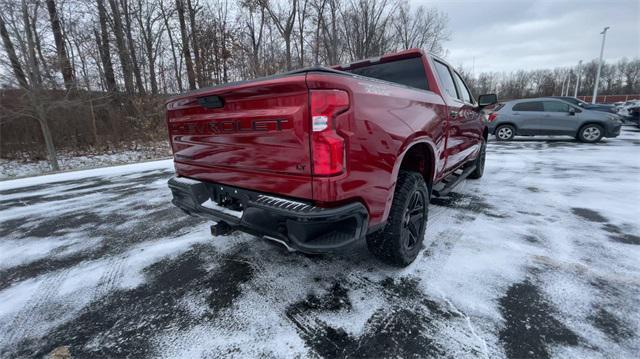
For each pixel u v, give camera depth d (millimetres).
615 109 14789
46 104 9430
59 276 2479
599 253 2510
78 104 10289
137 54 16188
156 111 13656
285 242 1714
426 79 2826
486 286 2094
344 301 1992
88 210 4191
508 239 2812
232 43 18328
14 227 3605
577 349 1539
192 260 2654
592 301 1906
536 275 2205
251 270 2434
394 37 29266
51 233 3396
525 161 6688
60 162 10961
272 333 1733
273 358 1558
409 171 2363
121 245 3025
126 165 7719
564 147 8570
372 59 3088
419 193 2441
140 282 2342
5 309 2064
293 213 1607
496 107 13531
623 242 2701
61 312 2020
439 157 2764
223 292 2154
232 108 1912
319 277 2285
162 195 4895
